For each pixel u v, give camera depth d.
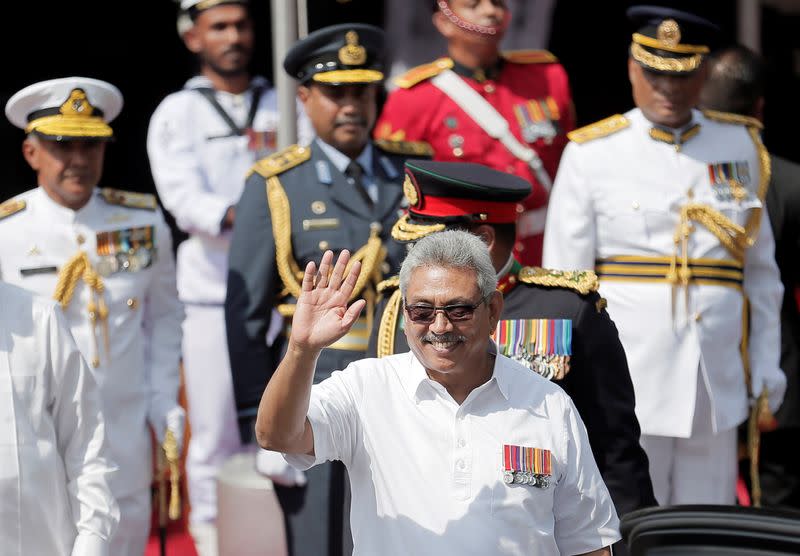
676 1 30.83
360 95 19.72
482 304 12.37
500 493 12.46
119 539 19.31
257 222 19.48
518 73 23.95
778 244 21.34
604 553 12.95
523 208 23.09
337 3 30.44
